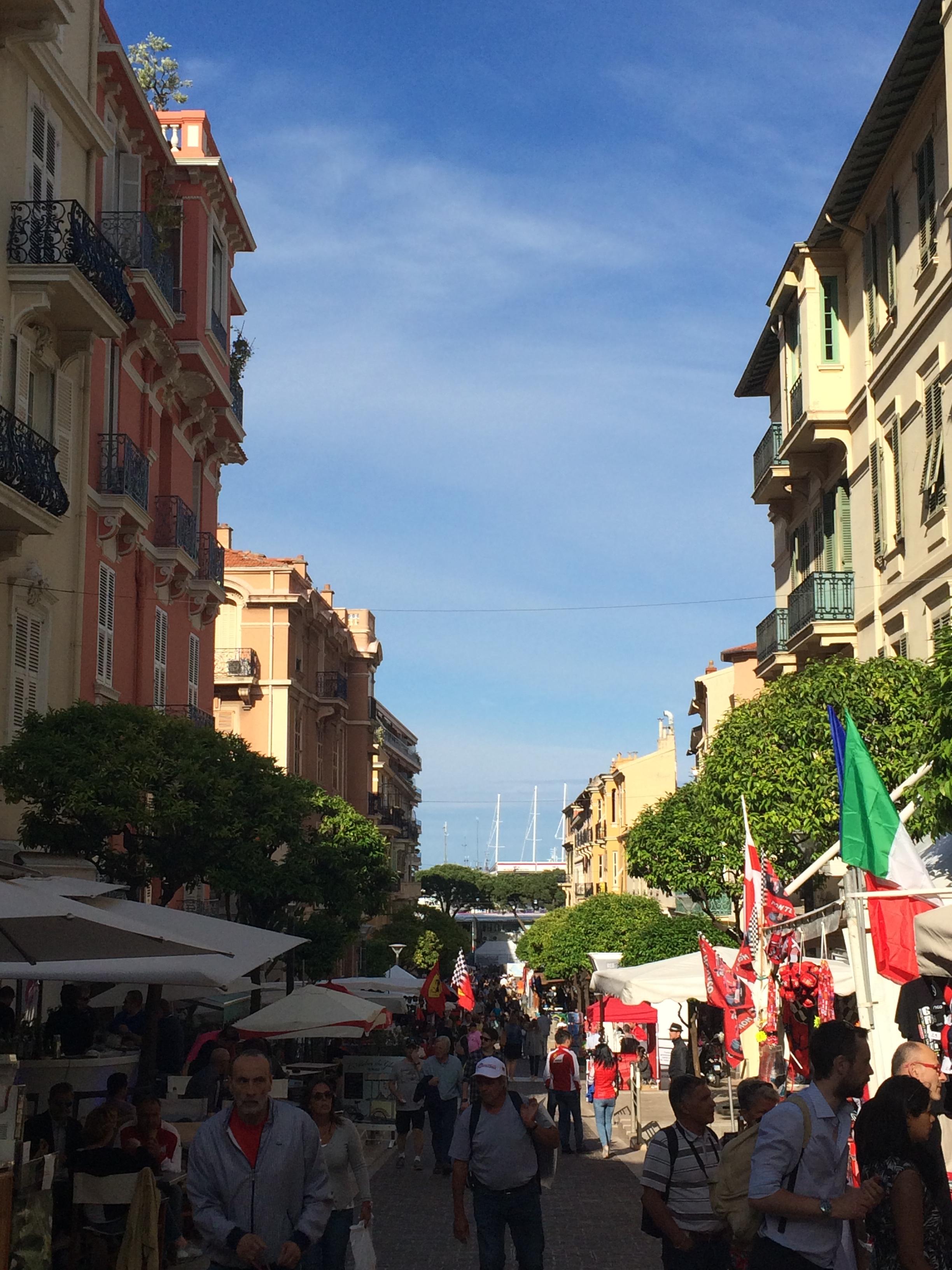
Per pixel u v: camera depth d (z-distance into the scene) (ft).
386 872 121.90
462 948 239.91
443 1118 66.44
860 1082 20.90
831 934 63.98
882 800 42.14
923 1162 20.71
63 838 65.51
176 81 109.40
